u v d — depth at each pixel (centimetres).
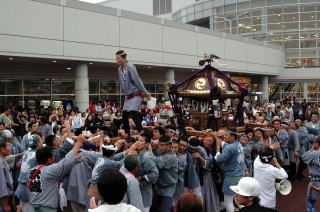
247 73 3366
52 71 2078
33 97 2019
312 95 3872
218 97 920
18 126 1301
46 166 503
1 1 1570
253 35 3981
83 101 1959
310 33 3872
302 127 1151
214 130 906
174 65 2462
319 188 651
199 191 688
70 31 1836
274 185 604
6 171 623
